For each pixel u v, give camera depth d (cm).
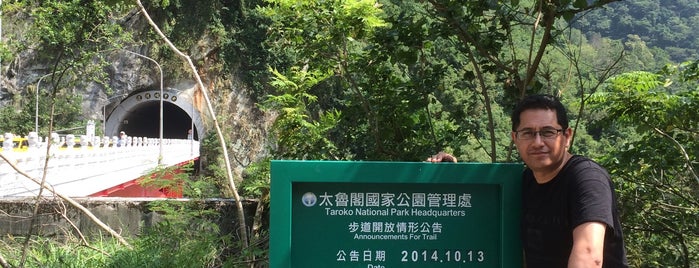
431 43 571
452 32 554
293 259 304
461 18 546
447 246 310
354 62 613
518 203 307
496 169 307
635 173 571
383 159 593
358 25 571
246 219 573
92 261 504
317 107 728
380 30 571
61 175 1337
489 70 576
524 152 293
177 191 582
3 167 1095
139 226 594
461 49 581
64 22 595
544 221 290
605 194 268
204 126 5494
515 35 646
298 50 616
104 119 5481
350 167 302
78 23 598
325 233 306
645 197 572
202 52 5362
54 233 593
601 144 665
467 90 621
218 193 614
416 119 599
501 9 547
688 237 605
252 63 5412
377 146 589
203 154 5200
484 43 557
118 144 2692
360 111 610
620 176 569
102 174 1627
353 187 307
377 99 607
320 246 305
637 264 583
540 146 288
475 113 625
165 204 529
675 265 564
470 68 632
